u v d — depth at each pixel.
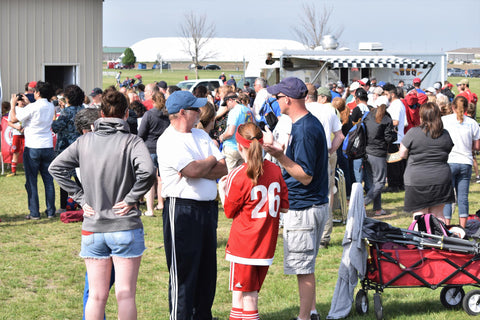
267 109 10.21
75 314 5.69
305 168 4.88
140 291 6.38
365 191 11.13
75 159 4.47
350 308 5.48
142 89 18.88
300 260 5.11
